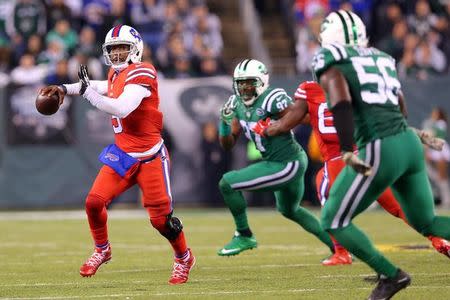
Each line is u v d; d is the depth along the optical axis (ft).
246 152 164.55
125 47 70.79
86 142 163.53
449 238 61.36
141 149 71.31
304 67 184.44
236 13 215.31
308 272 78.64
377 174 56.70
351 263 84.38
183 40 183.11
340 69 57.06
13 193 162.50
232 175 82.43
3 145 161.99
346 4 191.11
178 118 164.25
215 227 130.31
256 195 167.22
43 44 179.63
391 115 57.47
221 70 181.78
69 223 139.74
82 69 65.57
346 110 55.93
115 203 167.63
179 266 72.84
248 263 86.53
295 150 83.20
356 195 56.85
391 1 191.93
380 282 57.72
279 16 215.31
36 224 138.31
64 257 94.58
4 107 161.89
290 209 85.46
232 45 206.69
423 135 66.08
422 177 59.52
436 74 179.63
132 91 68.64
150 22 183.11
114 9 183.11
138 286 70.90
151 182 71.41
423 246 99.60
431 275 74.54
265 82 82.43
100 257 74.28
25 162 162.50
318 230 85.40
